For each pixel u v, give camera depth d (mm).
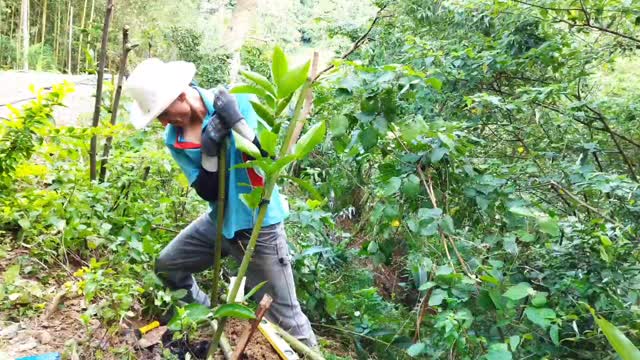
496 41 4938
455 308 2826
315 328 3781
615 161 5141
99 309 2533
